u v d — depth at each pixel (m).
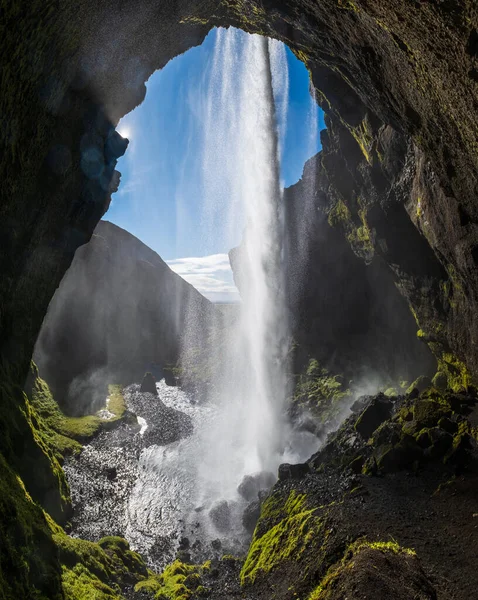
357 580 5.61
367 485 9.90
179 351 38.47
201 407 28.41
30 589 5.33
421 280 13.99
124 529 14.09
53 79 6.77
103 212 10.88
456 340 12.89
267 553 9.49
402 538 7.57
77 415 23.45
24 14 4.90
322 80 12.73
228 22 9.62
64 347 30.34
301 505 10.29
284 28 8.75
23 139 6.66
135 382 32.47
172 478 18.30
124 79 9.02
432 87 5.73
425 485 9.62
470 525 7.82
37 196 7.95
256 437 22.52
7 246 7.42
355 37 6.97
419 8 4.05
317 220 25.56
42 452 10.39
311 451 19.86
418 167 11.12
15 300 8.39
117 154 10.23
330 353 24.80
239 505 15.98
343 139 15.49
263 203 29.14
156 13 7.62
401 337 20.86
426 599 5.43
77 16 6.01
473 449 10.43
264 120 28.39
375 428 13.38
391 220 13.90
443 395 12.97
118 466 18.97
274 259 28.61
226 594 8.77
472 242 9.21
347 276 24.36
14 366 9.16
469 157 6.59
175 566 10.76
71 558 8.41
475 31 3.77
